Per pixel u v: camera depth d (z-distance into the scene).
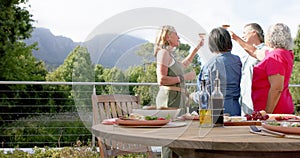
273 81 2.47
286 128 1.47
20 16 12.24
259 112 2.07
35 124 5.18
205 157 1.38
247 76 2.85
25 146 5.21
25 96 8.56
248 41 3.00
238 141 1.32
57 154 4.30
